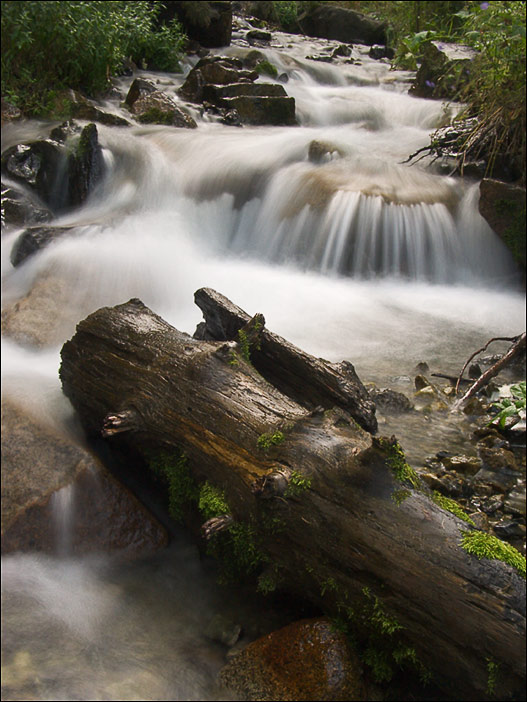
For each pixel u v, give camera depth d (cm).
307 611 296
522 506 386
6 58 962
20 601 295
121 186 839
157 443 329
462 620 242
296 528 268
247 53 1374
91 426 377
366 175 848
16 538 313
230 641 279
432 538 253
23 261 654
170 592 308
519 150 780
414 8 1566
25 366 484
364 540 257
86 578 312
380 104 1195
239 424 301
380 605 255
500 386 513
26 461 337
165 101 1022
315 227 785
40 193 795
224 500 292
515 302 721
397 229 765
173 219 798
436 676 254
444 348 595
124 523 331
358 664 258
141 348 351
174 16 1381
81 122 893
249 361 354
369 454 264
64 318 574
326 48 1655
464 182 826
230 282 704
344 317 656
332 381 370
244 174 852
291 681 253
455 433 456
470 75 922
